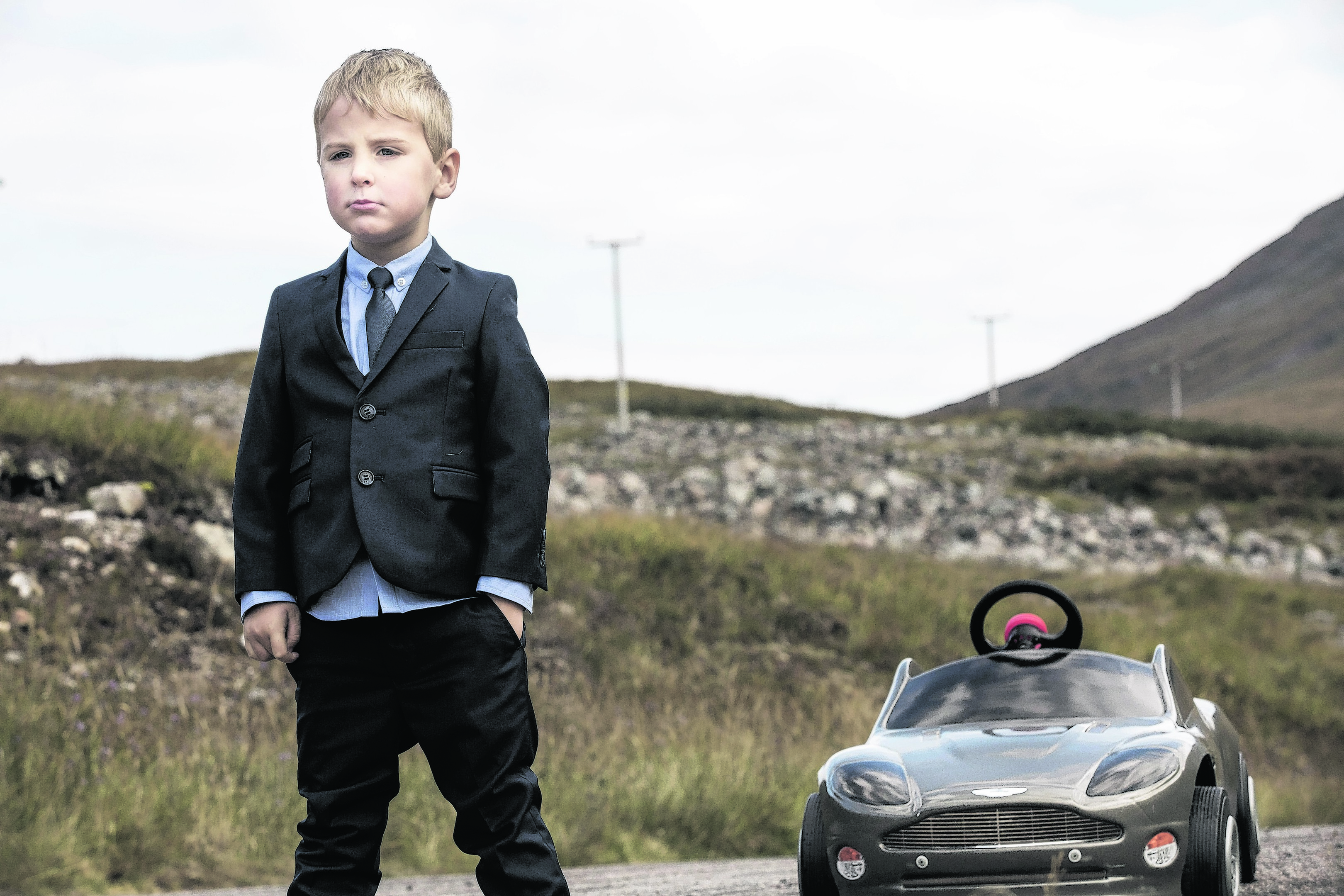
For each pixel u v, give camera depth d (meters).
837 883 5.43
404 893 7.01
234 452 17.77
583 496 37.69
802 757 12.22
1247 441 69.50
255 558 2.56
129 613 12.67
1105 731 5.73
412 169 2.58
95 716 9.70
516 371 2.58
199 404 47.06
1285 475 50.66
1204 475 50.97
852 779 5.53
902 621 20.08
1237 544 42.47
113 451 15.54
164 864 7.59
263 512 2.59
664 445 54.81
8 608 11.86
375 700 2.54
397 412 2.52
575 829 9.30
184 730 10.31
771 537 25.42
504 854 2.52
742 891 6.53
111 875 7.33
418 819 8.98
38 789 7.61
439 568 2.46
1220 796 5.41
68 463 14.86
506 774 2.53
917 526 38.84
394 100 2.56
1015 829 5.17
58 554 13.01
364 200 2.54
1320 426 155.38
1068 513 43.75
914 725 6.31
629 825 9.86
